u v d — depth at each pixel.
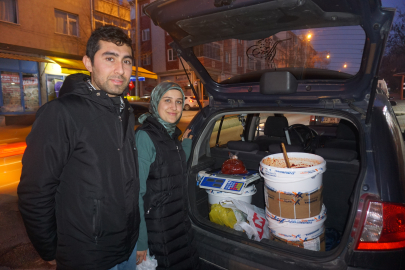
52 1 14.31
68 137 1.12
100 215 1.18
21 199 1.08
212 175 2.06
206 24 1.58
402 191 1.29
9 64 12.86
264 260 1.44
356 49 1.52
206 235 1.74
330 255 1.36
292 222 1.59
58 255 1.21
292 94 1.73
